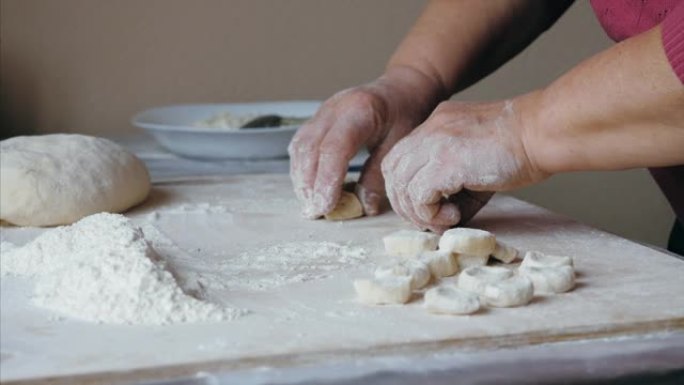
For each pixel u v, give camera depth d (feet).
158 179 5.40
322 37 8.02
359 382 2.50
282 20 7.94
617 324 2.81
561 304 3.01
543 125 3.53
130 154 4.85
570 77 3.47
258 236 4.06
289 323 2.85
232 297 3.13
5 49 7.58
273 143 6.18
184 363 2.53
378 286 3.02
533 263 3.30
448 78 4.87
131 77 7.80
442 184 3.75
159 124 6.81
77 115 7.78
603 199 8.75
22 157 4.38
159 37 7.78
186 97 7.91
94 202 4.37
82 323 2.85
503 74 8.38
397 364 2.61
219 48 7.89
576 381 2.56
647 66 3.13
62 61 7.68
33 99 7.69
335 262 3.59
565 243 3.87
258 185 5.23
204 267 3.52
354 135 4.37
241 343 2.68
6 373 2.48
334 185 4.30
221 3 7.82
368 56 8.13
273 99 8.05
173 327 2.82
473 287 3.07
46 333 2.77
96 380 2.49
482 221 4.30
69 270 3.10
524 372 2.57
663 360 2.66
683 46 3.03
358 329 2.79
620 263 3.53
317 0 7.96
